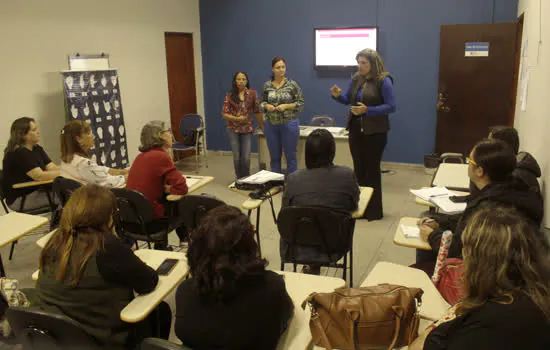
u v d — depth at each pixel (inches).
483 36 214.5
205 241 52.5
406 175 233.3
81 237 66.2
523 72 162.4
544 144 112.8
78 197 66.9
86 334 63.0
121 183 132.0
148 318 76.4
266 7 259.3
